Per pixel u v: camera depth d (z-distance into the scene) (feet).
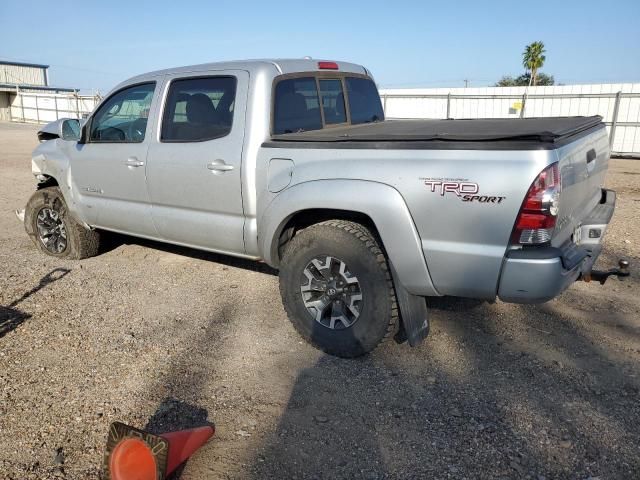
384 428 10.33
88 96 115.55
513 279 10.57
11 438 10.12
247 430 10.31
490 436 10.02
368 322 12.26
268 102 13.99
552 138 10.19
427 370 12.34
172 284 17.80
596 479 8.90
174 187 15.53
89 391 11.60
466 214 10.72
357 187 11.75
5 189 35.17
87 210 18.51
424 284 11.59
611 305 15.72
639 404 10.89
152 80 16.29
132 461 8.45
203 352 13.26
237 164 13.98
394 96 65.92
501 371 12.23
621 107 55.77
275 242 13.57
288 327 14.60
